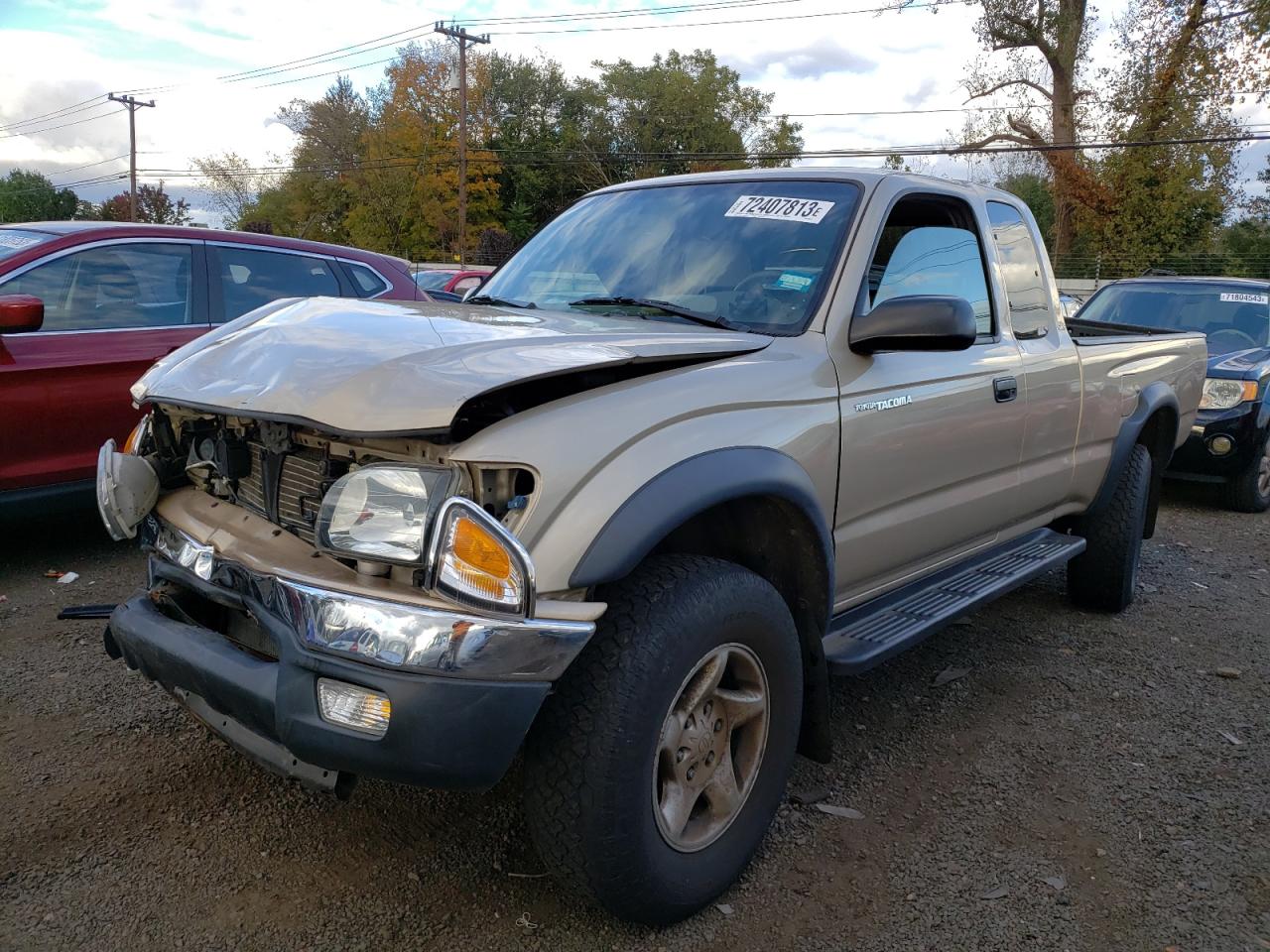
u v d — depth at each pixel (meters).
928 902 2.63
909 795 3.19
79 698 3.63
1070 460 4.35
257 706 2.16
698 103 59.22
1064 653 4.54
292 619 2.12
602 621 2.23
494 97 59.16
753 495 2.52
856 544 3.05
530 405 2.27
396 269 6.60
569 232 3.77
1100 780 3.34
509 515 2.11
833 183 3.35
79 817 2.86
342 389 2.15
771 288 3.08
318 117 60.78
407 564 2.04
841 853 2.85
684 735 2.38
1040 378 3.94
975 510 3.69
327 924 2.44
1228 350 8.32
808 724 2.90
